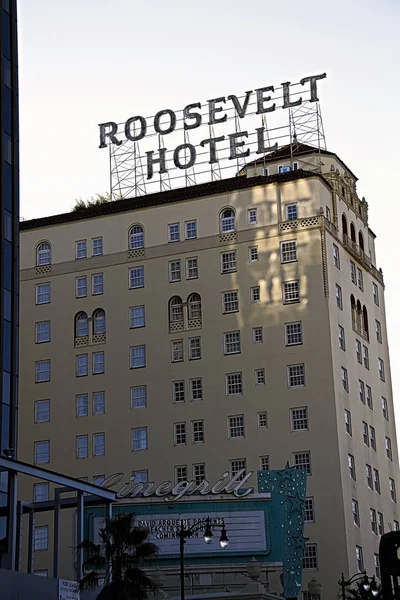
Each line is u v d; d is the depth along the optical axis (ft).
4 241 233.14
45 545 340.18
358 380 352.69
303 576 315.37
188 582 271.08
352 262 369.50
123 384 352.69
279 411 333.01
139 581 202.18
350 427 337.31
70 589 205.16
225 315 347.15
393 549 121.90
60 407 358.02
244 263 349.82
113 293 362.53
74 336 363.15
